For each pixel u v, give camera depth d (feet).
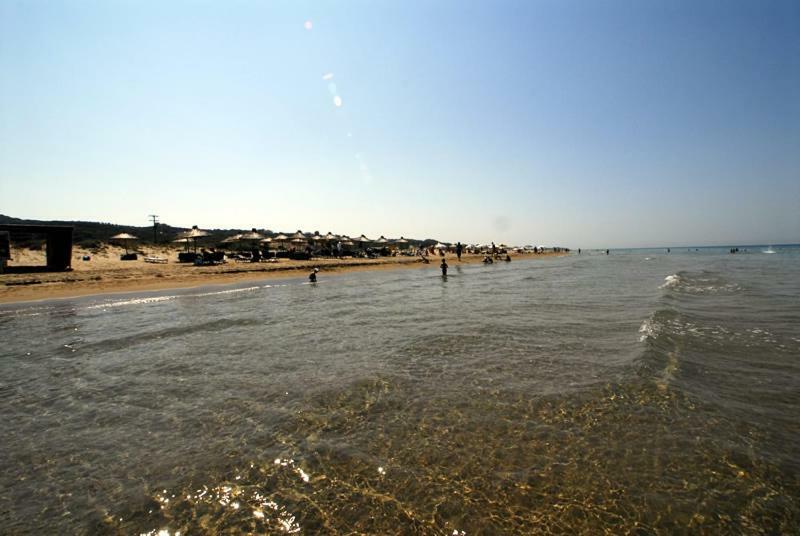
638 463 16.81
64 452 18.40
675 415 21.01
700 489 15.07
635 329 40.70
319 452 18.08
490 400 23.41
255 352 34.37
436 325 44.86
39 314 52.85
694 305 55.11
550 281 101.35
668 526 13.24
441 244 281.54
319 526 13.47
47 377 28.40
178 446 18.79
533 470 16.48
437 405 22.89
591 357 31.24
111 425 21.03
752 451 17.53
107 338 39.55
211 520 13.82
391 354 33.30
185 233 139.54
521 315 50.39
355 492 15.25
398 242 288.71
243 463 17.26
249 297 70.85
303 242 180.65
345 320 48.57
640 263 206.69
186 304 62.13
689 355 30.83
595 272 137.28
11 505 14.70
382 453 17.94
